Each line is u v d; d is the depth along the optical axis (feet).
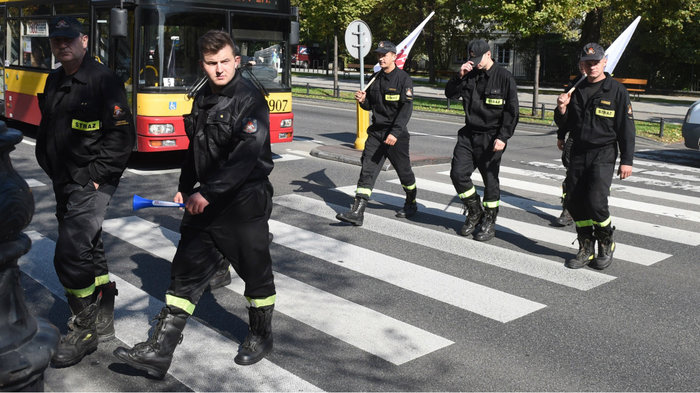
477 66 21.11
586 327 15.47
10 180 7.29
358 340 14.46
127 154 13.12
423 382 12.65
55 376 12.51
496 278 18.80
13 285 7.32
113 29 31.07
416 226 24.29
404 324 15.38
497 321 15.70
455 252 21.16
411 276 18.74
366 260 20.07
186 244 12.19
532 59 138.41
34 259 19.13
